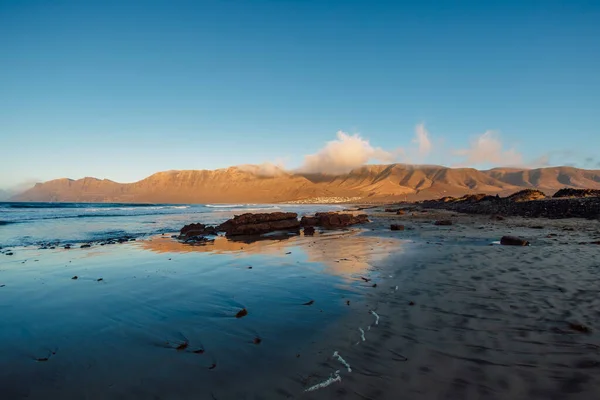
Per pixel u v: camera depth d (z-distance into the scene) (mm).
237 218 18266
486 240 11992
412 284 6445
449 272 7238
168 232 19094
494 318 4551
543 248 9680
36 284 6961
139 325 4660
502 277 6609
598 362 3340
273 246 12430
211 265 8828
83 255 10648
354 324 4547
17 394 3027
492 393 2920
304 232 17609
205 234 16812
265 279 7215
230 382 3182
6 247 12789
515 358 3480
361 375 3248
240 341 4086
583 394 2855
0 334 4387
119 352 3848
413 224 20688
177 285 6793
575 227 15609
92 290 6469
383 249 10930
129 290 6449
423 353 3654
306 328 4457
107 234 17828
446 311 4898
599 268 7066
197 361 3604
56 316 5043
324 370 3361
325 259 9430
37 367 3525
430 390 2986
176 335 4301
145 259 9844
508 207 29766
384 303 5395
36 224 24547
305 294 6039
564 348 3652
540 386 2994
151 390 3080
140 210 54156
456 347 3770
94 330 4504
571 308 4789
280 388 3062
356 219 23281
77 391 3082
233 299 5805
